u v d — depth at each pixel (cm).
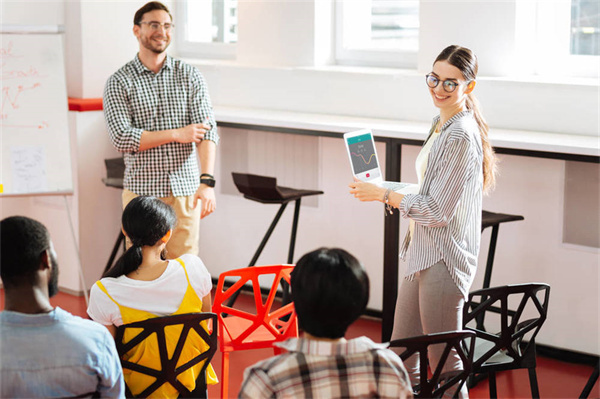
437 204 268
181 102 381
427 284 277
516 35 393
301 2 461
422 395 238
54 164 414
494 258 400
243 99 482
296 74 457
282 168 464
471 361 246
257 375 163
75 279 489
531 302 393
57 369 184
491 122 395
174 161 380
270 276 479
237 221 486
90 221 483
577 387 357
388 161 381
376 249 437
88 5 472
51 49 413
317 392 161
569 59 402
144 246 254
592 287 375
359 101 435
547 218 382
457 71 271
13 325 183
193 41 538
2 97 404
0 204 493
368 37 472
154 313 252
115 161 456
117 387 196
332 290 162
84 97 479
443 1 407
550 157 339
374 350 166
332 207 447
